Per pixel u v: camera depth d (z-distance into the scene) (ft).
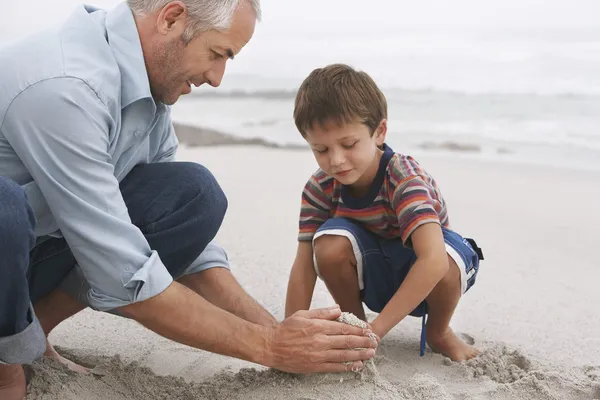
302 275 9.01
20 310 6.30
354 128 8.09
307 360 7.25
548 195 18.58
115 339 9.53
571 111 28.89
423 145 24.90
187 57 7.30
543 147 24.20
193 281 8.63
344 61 42.14
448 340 8.93
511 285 12.27
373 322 7.97
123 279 6.60
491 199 18.25
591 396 7.55
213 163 22.77
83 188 6.57
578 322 10.63
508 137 25.72
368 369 7.66
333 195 9.05
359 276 8.83
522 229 15.67
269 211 17.08
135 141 7.55
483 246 14.51
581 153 23.31
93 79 6.73
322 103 8.11
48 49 6.79
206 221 8.07
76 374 7.55
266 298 11.55
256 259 13.50
